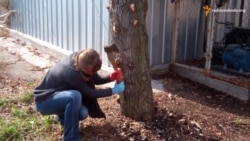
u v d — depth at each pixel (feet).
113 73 12.91
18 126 14.30
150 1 19.92
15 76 21.67
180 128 14.30
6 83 20.21
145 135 13.61
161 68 21.38
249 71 19.62
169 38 21.47
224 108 17.30
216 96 18.85
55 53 25.66
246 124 15.70
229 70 20.08
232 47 20.08
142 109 14.19
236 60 19.69
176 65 21.48
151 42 20.59
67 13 24.08
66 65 12.39
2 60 25.26
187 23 22.16
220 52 20.86
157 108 15.07
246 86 18.22
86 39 22.47
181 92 18.94
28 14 29.25
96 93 12.34
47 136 13.70
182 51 22.45
